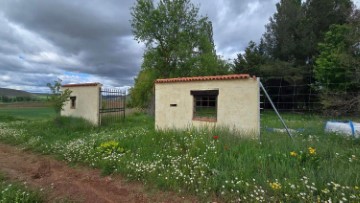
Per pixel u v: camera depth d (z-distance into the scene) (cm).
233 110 818
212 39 3050
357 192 348
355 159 498
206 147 622
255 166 482
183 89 947
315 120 1391
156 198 424
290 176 420
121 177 527
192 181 444
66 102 1349
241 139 694
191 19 2350
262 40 3422
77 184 499
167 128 939
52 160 679
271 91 2581
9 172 575
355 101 1355
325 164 471
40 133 1027
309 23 2688
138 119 1577
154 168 514
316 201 347
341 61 1530
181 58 2214
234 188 411
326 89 1630
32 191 437
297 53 2780
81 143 768
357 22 1526
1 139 967
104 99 1329
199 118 898
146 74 2261
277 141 655
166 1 2239
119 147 693
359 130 809
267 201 369
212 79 862
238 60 3005
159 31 2247
